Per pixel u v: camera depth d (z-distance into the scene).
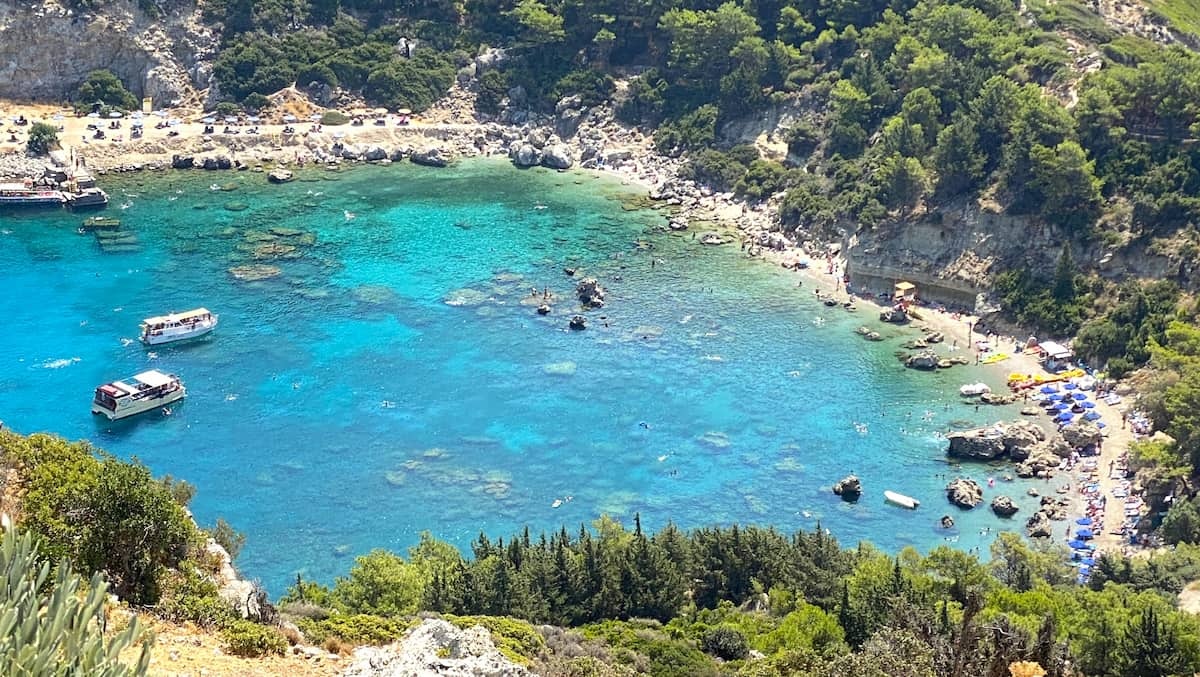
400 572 123.44
